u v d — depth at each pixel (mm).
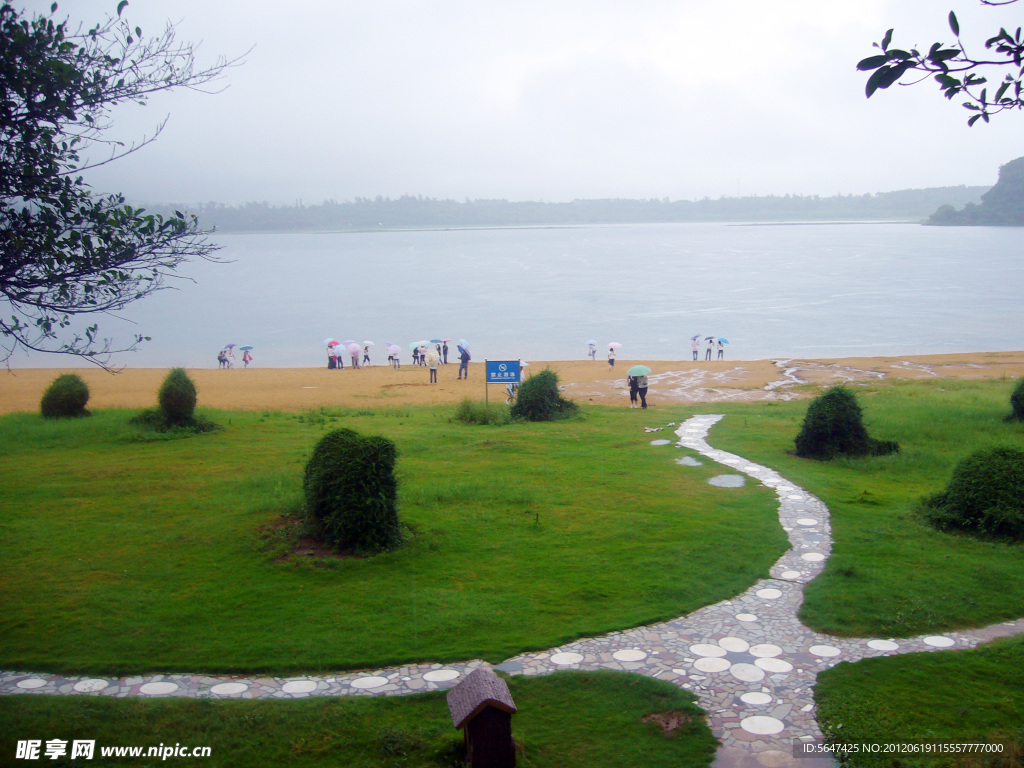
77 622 8805
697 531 11852
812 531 11977
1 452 17891
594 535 11695
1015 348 55531
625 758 6297
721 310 82188
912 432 19797
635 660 7957
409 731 6633
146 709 6988
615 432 21188
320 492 11148
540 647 8195
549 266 156375
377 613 9039
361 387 38625
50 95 6477
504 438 19828
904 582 9836
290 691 7414
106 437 19594
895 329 66438
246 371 47219
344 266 177125
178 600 9406
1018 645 8094
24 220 6602
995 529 11594
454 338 67500
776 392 33844
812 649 8172
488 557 10828
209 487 14469
